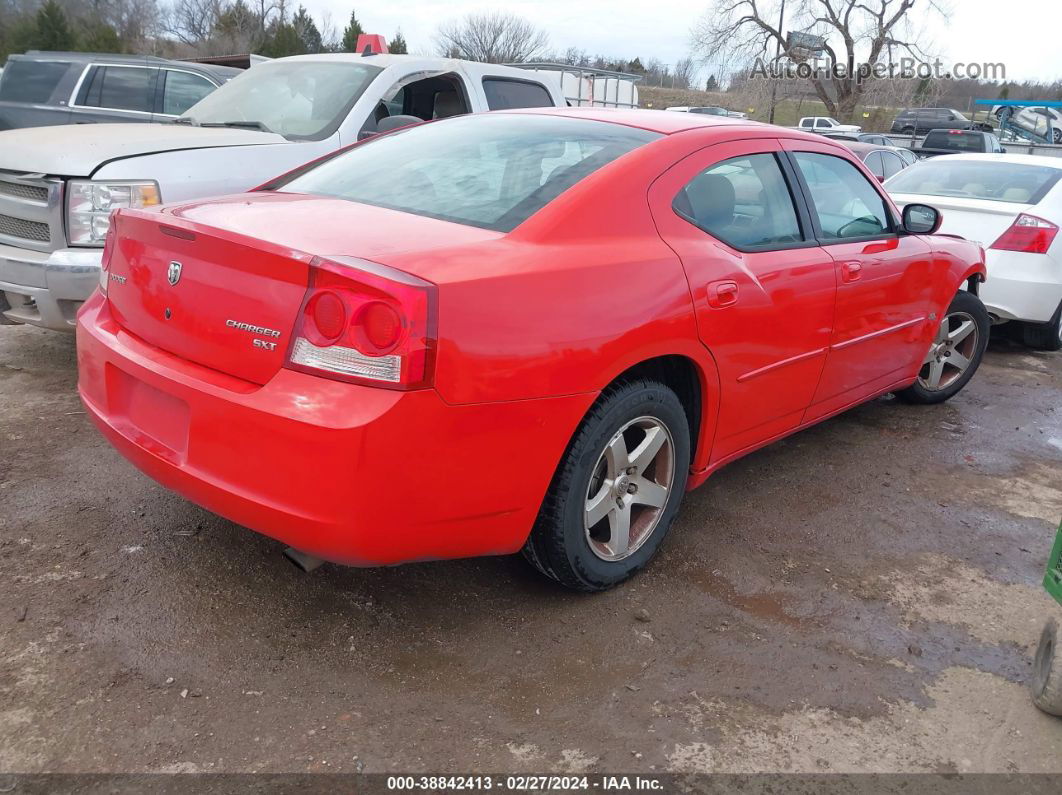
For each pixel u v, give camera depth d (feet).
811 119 122.83
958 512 12.46
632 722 7.62
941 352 16.58
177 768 6.79
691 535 11.15
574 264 8.28
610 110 11.58
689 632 9.00
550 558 8.84
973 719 7.99
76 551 9.66
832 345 12.02
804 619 9.41
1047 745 7.72
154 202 13.96
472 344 7.24
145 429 8.45
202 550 9.86
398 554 7.53
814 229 11.78
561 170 9.40
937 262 14.47
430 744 7.21
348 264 6.98
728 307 9.76
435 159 10.38
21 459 11.84
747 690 8.15
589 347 8.08
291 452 7.03
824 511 12.16
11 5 140.67
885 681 8.45
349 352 6.93
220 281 7.66
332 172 10.99
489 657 8.38
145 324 8.50
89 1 157.38
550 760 7.13
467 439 7.38
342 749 7.09
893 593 10.09
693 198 9.93
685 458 9.99
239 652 8.18
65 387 14.79
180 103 27.22
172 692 7.59
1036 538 11.81
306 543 7.31
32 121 27.22
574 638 8.76
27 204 13.85
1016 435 16.02
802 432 15.34
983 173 22.84
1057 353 22.94
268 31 180.75
